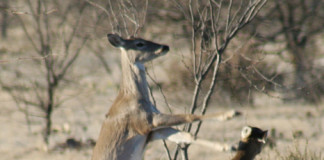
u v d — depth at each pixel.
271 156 36.38
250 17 28.12
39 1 48.22
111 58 88.19
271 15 58.69
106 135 22.03
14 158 42.88
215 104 56.28
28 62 77.25
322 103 58.09
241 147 19.27
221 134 47.03
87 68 81.38
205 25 28.52
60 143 46.75
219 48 27.92
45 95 57.50
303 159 30.39
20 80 66.88
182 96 56.81
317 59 66.62
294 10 62.56
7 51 89.12
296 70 57.84
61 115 58.22
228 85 51.31
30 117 56.91
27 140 48.97
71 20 53.75
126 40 22.36
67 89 68.38
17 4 53.41
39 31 49.16
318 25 64.12
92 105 62.53
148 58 22.05
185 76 57.28
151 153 41.28
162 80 62.66
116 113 21.95
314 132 46.53
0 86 66.00
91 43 72.12
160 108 52.97
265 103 58.28
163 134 21.17
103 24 43.72
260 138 19.14
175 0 30.20
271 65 52.66
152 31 54.47
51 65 49.47
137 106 21.62
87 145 46.44
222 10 45.97
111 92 68.75
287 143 41.72
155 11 53.22
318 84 58.06
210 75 46.56
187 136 19.41
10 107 60.91
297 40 61.78
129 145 21.56
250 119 52.66
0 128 53.16
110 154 21.69
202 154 41.97
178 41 50.66
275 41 58.94
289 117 52.84
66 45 51.12
